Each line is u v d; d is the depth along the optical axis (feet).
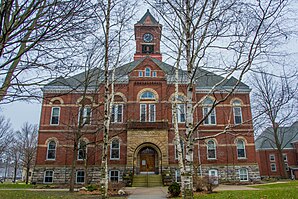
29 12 17.81
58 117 108.88
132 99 106.63
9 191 72.13
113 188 71.31
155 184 91.97
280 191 50.96
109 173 100.68
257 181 104.68
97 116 100.48
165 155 98.07
